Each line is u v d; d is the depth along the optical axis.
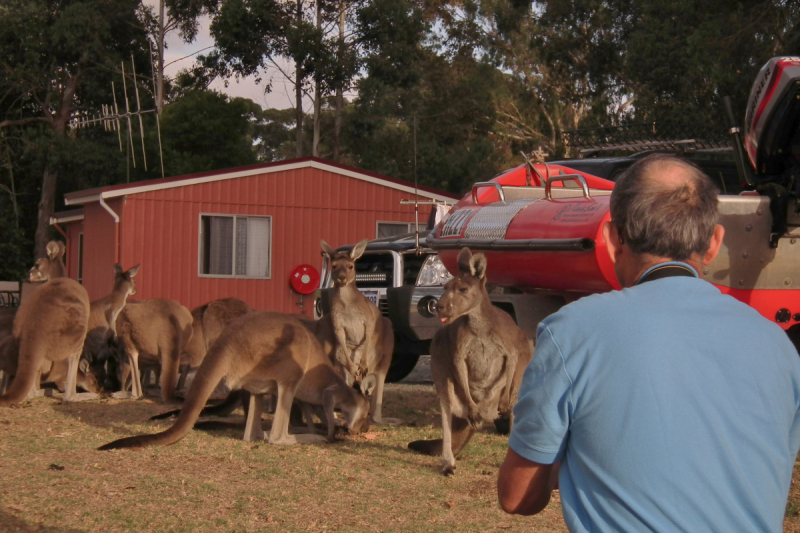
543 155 9.02
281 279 19.39
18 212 34.44
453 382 6.19
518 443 2.16
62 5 32.91
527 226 7.15
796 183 6.22
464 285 5.95
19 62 32.53
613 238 2.35
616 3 32.09
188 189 18.59
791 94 6.21
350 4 32.59
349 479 5.88
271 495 5.41
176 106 34.50
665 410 1.94
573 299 7.38
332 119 35.97
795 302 6.39
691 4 25.06
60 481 5.59
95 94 33.16
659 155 2.33
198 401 6.77
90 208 20.42
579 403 2.03
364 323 8.20
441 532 4.71
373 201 20.22
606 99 34.06
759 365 2.00
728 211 6.14
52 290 9.10
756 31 21.89
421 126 35.41
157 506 5.09
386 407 9.48
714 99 25.44
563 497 2.10
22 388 8.69
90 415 8.41
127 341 9.64
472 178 33.72
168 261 18.42
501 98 38.06
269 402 9.32
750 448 1.94
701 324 2.03
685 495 1.89
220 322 10.33
